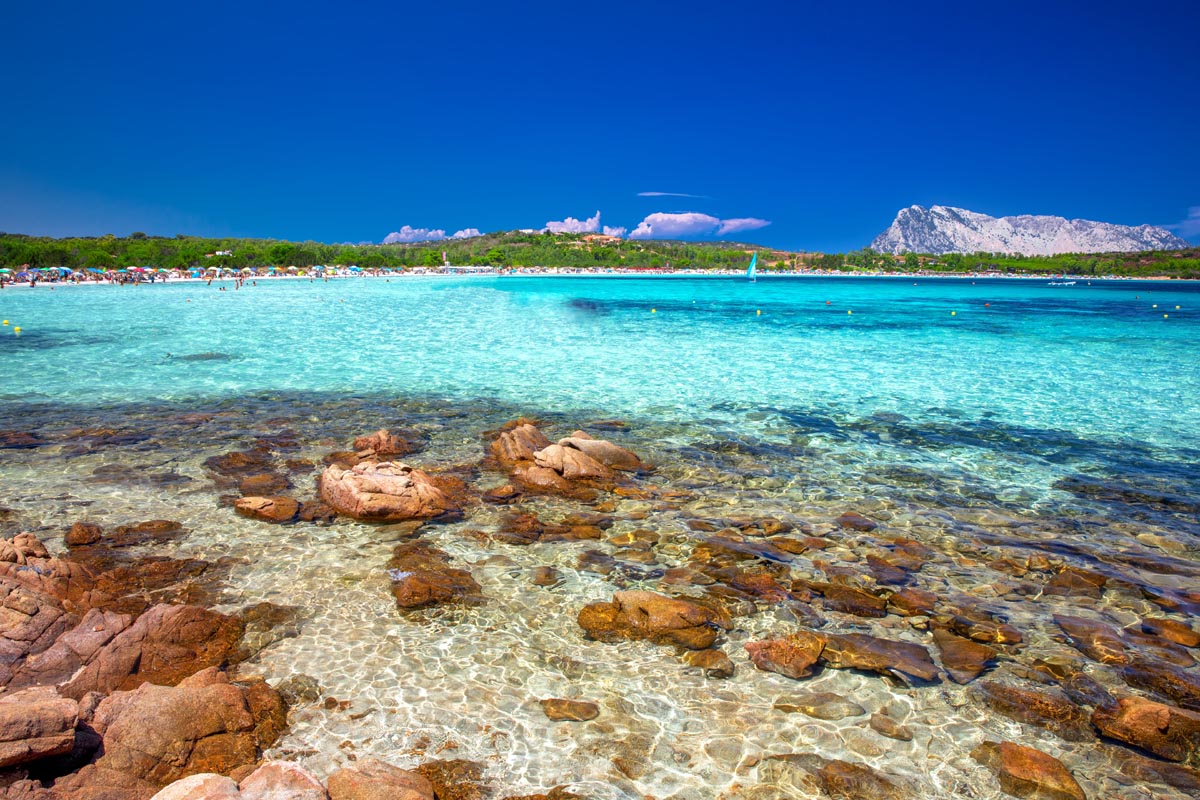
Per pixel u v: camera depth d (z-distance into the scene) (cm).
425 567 882
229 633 714
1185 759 566
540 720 602
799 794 523
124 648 648
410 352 2647
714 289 9981
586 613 777
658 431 1589
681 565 911
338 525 1012
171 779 512
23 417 1588
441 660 686
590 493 1175
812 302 6831
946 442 1533
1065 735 595
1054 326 4303
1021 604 828
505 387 2028
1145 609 823
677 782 533
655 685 655
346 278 11125
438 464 1315
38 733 475
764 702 632
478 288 7919
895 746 577
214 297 5656
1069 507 1159
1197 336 3681
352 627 742
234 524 1005
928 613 799
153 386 1955
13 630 649
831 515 1105
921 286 13175
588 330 3559
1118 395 2042
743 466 1346
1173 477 1314
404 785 489
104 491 1127
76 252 11006
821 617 786
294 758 544
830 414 1777
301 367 2286
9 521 995
